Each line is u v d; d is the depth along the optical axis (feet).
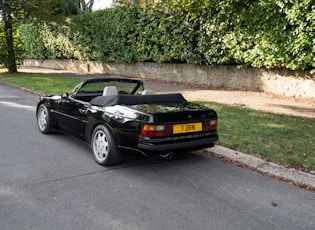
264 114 26.53
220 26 40.65
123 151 15.37
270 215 11.49
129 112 15.16
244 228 10.56
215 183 14.29
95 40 67.56
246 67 40.16
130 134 14.85
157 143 14.51
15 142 20.18
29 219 10.85
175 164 16.74
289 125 23.00
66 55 79.10
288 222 11.03
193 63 46.65
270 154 17.46
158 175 15.15
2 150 18.51
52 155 17.81
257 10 35.70
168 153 14.90
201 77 47.19
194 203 12.28
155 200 12.47
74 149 19.01
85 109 17.51
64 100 19.80
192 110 15.78
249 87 40.55
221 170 15.94
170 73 52.65
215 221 10.96
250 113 26.99
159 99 17.10
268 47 35.42
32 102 36.35
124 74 63.82
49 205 11.88
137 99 16.55
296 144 18.86
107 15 62.75
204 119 15.90
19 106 33.47
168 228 10.44
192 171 15.75
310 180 14.44
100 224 10.61
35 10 65.62
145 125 14.38
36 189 13.26
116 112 15.58
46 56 88.48
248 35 37.55
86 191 13.17
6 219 10.84
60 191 13.12
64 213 11.30
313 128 22.17
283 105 30.89
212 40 42.29
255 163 16.52
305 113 27.27
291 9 31.73
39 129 23.06
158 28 51.11
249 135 20.84
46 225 10.48
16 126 24.39
